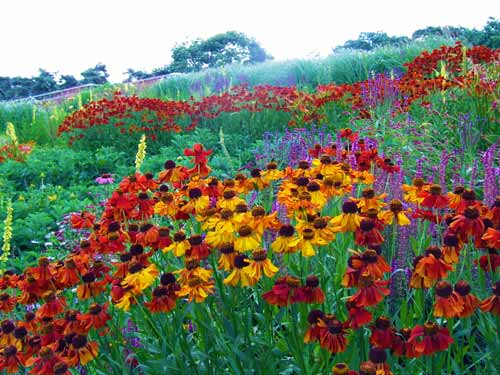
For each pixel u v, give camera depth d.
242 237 1.91
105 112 9.71
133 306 2.21
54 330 1.99
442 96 6.42
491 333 1.93
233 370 2.02
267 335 1.99
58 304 2.04
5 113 16.12
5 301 2.26
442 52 8.55
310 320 1.72
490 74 6.56
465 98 6.16
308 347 1.98
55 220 5.71
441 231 2.82
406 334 1.64
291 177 2.70
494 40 19.17
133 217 2.55
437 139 5.43
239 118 9.23
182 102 9.97
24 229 5.07
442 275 1.64
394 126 5.63
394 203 2.09
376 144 4.89
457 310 1.54
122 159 8.45
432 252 1.69
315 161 2.71
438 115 5.94
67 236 4.87
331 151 3.27
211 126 9.47
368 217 2.00
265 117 9.05
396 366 1.81
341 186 2.52
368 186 3.25
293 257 2.41
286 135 6.91
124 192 2.63
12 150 8.86
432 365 1.69
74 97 19.44
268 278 2.10
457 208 2.08
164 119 9.34
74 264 2.10
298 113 8.81
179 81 18.02
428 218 2.28
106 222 2.44
